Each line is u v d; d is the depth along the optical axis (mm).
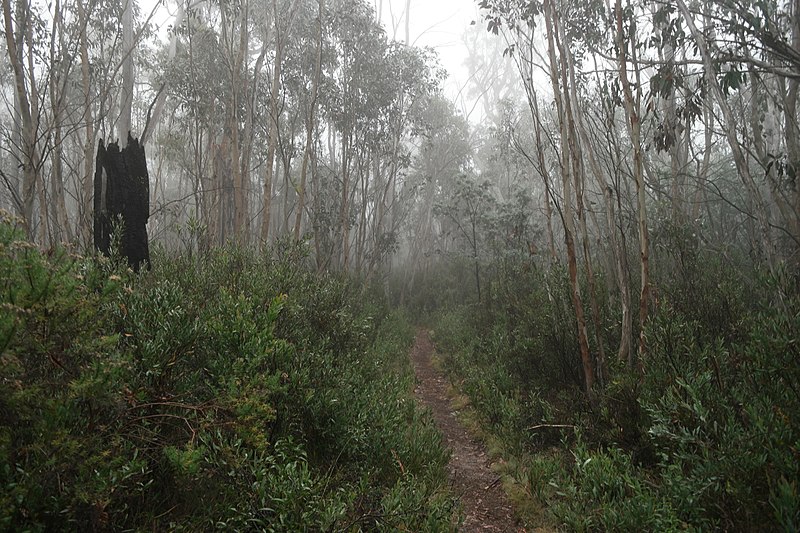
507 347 8492
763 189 10609
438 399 8453
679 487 3250
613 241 6656
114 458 2389
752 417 3227
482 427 6594
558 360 7000
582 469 4023
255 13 14031
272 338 4105
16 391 2154
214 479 3059
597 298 7438
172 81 12969
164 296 3531
